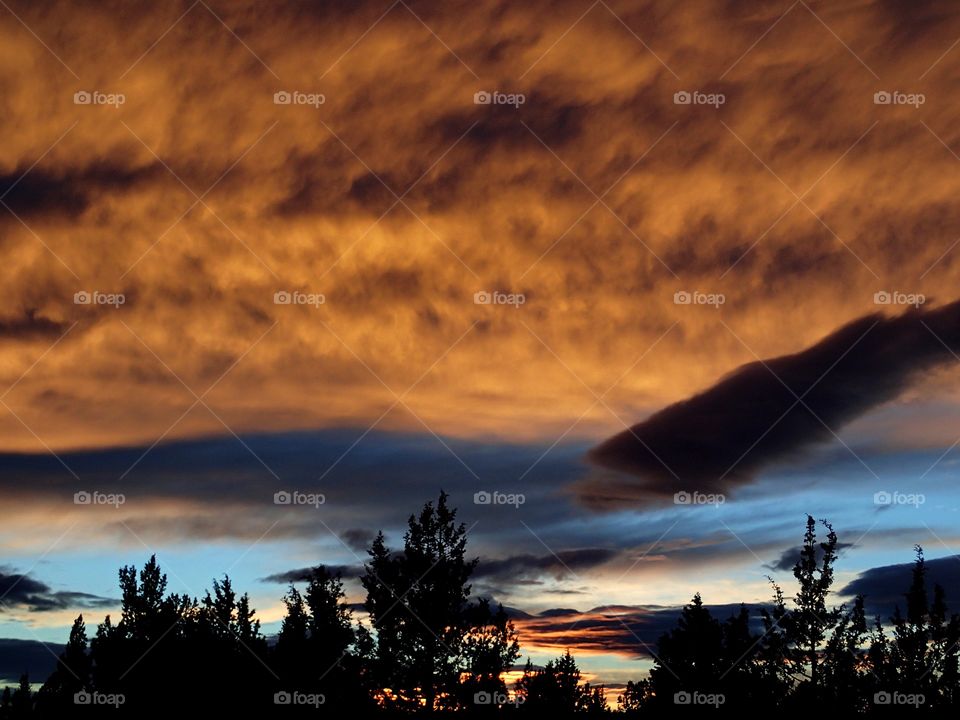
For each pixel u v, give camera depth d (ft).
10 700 92.38
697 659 90.43
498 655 95.50
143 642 89.45
